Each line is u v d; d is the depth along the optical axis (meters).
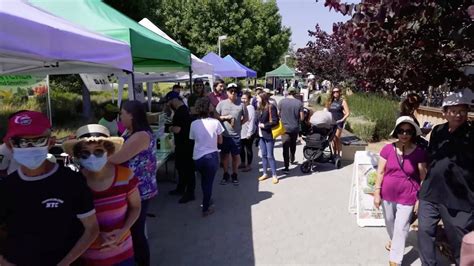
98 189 2.60
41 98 12.84
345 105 9.31
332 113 9.30
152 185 3.86
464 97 3.36
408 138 3.84
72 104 17.11
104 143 2.52
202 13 35.31
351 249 4.80
